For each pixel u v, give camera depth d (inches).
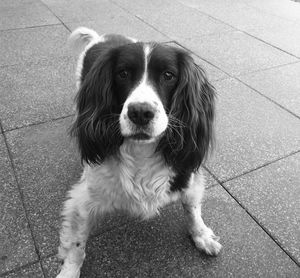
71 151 32.2
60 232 23.6
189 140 21.4
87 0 70.1
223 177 30.5
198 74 21.3
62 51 50.1
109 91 20.6
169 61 19.7
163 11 66.4
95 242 25.0
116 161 21.5
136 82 19.4
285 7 72.3
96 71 20.8
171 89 20.4
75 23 58.9
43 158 31.4
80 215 22.5
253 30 60.0
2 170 30.0
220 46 53.6
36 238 24.7
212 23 62.1
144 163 21.5
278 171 31.3
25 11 63.4
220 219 27.0
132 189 21.9
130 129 18.2
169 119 20.5
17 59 47.5
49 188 28.6
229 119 37.9
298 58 51.1
